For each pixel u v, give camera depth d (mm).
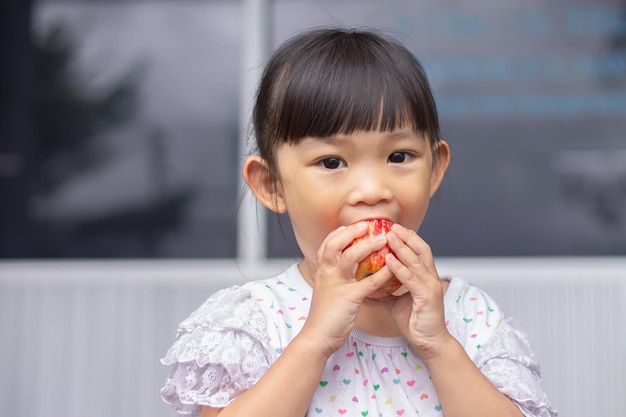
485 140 4207
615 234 4184
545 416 1665
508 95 4211
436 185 1849
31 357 4043
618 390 4004
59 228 4188
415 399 1650
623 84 4203
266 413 1485
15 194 4191
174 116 4219
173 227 4203
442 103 4215
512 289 4055
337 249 1531
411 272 1531
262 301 1736
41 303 4055
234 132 4219
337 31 1793
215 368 1618
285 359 1521
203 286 4066
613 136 4195
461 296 1845
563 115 4203
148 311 4055
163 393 1676
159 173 4207
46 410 4027
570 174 4203
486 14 4219
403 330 1595
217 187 4207
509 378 1667
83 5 4219
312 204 1592
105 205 4195
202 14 4234
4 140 4199
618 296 4031
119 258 4188
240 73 4215
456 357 1549
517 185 4199
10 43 4199
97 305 4055
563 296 4051
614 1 4215
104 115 4207
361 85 1570
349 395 1640
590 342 4027
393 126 1569
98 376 4035
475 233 4191
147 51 4223
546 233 4195
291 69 1651
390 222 1571
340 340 1524
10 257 4176
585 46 4211
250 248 4094
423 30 4223
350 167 1584
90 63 4207
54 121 4199
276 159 1684
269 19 4227
